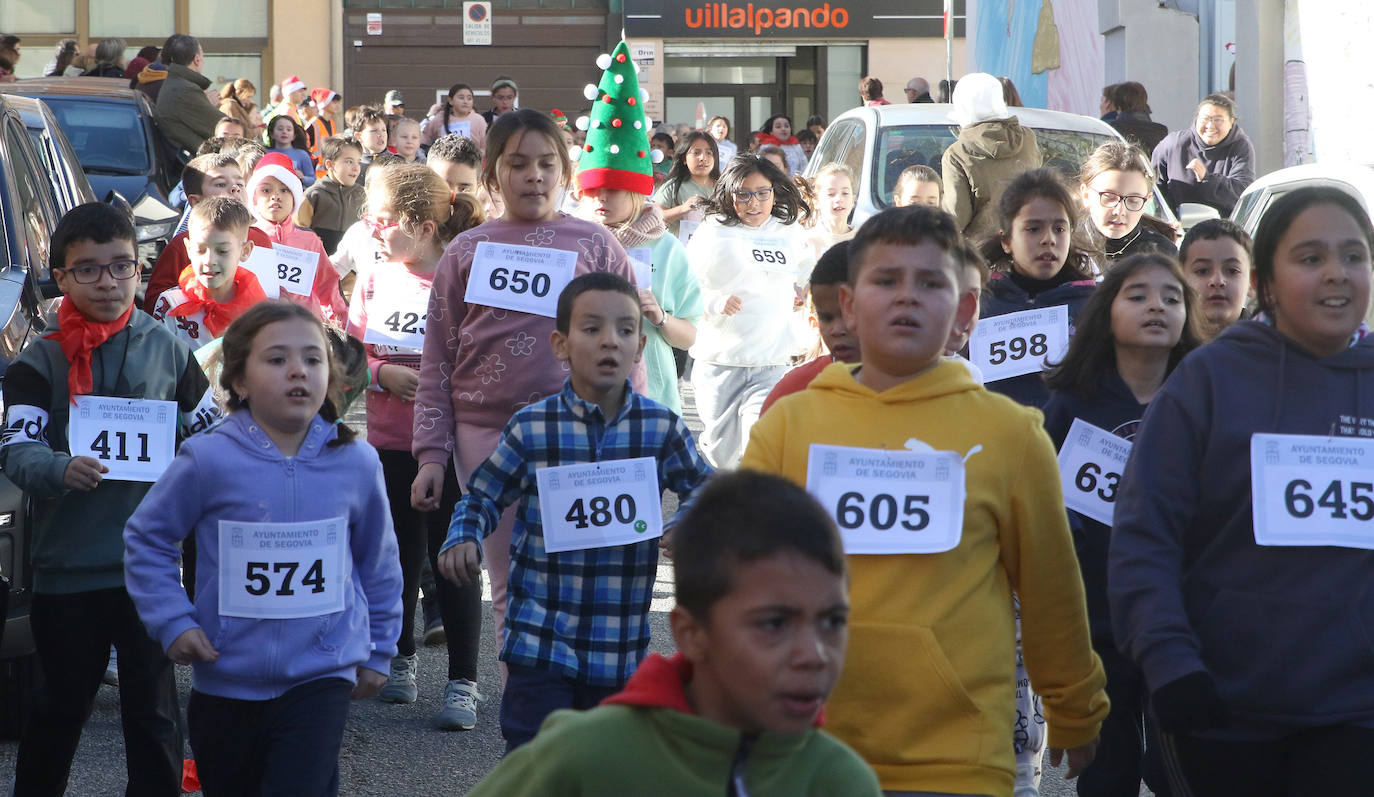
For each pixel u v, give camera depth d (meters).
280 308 4.73
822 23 34.06
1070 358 5.41
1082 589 3.93
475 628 6.91
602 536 5.13
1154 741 5.02
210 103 18.52
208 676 4.62
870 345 3.83
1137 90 16.02
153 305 7.49
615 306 5.16
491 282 6.12
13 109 8.86
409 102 34.12
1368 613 3.87
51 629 5.23
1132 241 7.61
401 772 6.23
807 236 11.27
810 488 3.83
